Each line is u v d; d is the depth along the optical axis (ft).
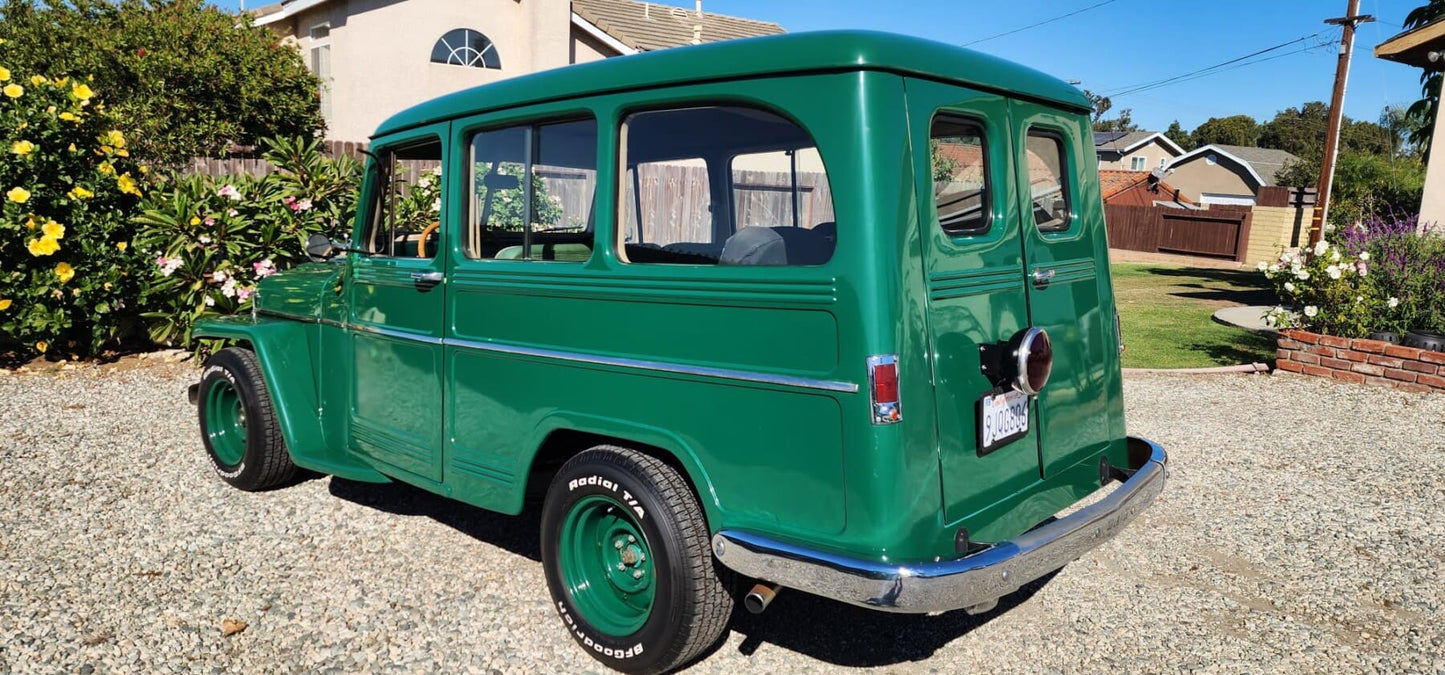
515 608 12.35
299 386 15.58
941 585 8.63
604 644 10.74
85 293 25.95
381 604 12.41
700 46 9.77
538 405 11.26
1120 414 12.77
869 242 8.59
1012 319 10.34
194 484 17.01
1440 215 34.14
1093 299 12.12
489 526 15.16
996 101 10.35
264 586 12.91
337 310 14.94
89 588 12.77
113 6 54.13
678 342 9.88
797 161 9.41
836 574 8.77
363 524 15.19
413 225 14.23
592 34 57.16
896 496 8.66
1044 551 9.51
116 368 26.40
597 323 10.59
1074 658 11.26
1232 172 162.30
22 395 23.41
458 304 12.29
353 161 28.37
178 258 25.57
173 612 12.10
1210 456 19.42
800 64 8.98
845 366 8.68
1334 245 30.32
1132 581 13.42
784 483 9.23
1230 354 30.58
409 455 13.46
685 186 11.02
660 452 10.65
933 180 9.33
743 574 9.48
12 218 24.70
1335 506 16.46
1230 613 12.43
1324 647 11.53
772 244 9.45
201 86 48.37
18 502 16.01
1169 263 78.48
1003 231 10.32
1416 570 13.79
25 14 56.18
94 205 26.40
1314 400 24.34
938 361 9.16
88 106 26.55
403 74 52.95
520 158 11.69
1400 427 21.65
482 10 54.34
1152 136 201.16
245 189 26.89
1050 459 11.07
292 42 53.88
